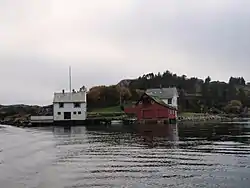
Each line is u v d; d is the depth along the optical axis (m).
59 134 54.28
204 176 18.72
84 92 98.75
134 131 55.44
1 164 24.80
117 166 22.52
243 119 99.19
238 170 20.02
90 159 25.89
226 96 155.50
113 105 119.44
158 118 88.25
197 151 28.28
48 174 20.62
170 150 29.39
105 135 48.38
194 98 145.38
